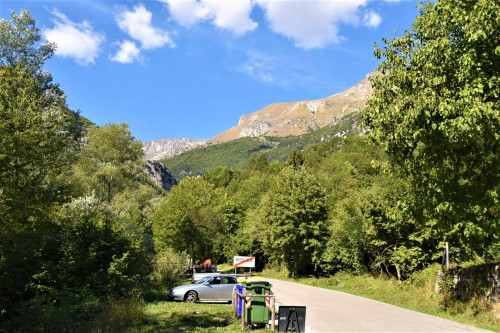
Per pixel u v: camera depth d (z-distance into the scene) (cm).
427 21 1254
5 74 1220
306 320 1317
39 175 1176
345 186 5075
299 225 4012
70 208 1731
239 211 6431
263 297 1135
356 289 2770
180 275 2625
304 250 4069
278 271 5025
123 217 2158
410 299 1902
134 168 4697
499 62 1091
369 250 3019
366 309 1669
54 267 1265
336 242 3484
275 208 4122
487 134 1041
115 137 4600
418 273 2348
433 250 2542
